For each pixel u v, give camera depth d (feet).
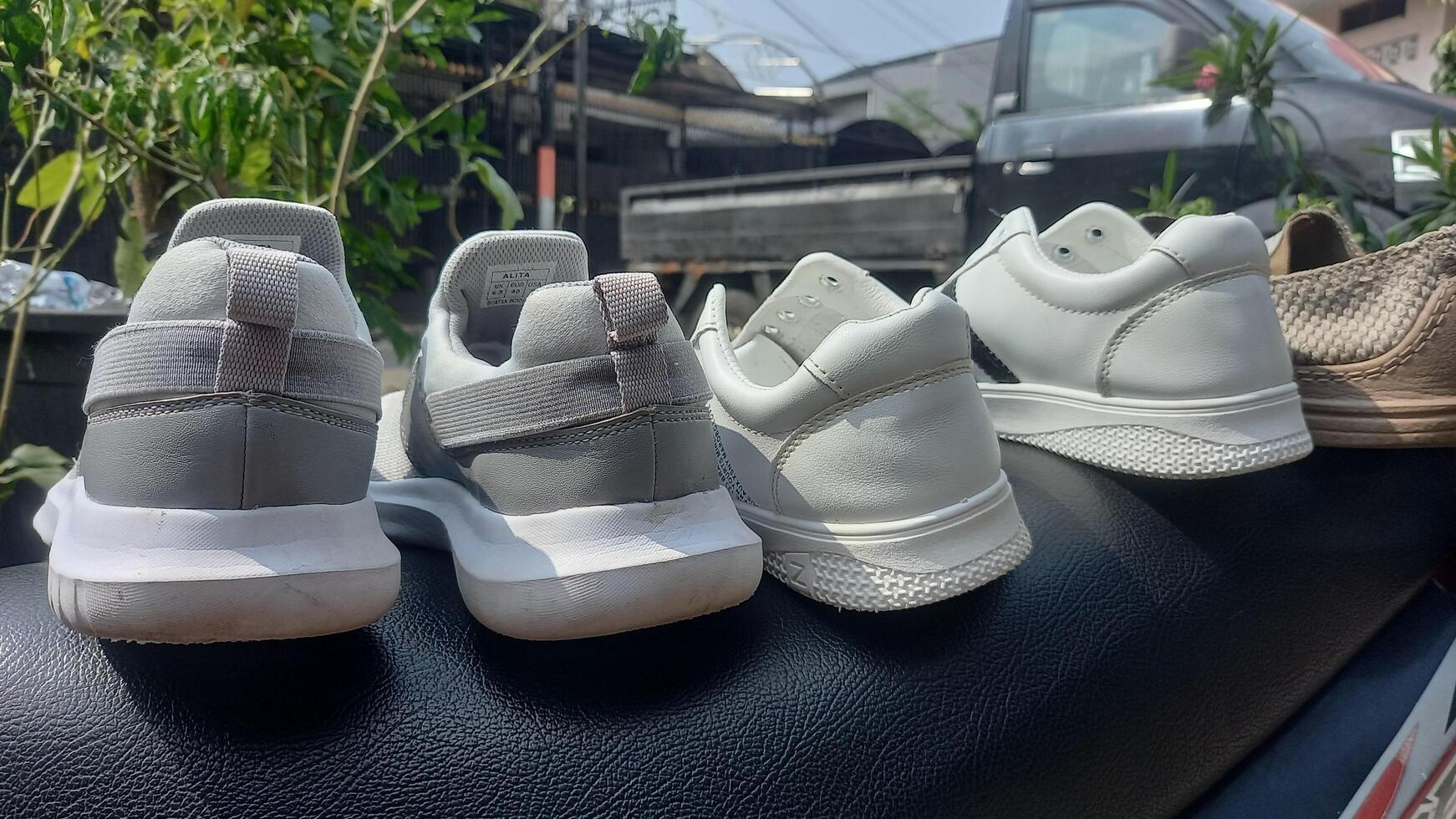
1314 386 2.65
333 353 1.44
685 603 1.58
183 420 1.33
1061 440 2.57
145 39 3.66
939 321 1.73
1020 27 7.46
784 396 1.81
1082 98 7.08
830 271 2.27
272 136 3.52
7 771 1.34
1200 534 2.33
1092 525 2.28
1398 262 2.49
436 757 1.44
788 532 1.87
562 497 1.56
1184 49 6.56
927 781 1.64
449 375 1.71
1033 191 7.10
